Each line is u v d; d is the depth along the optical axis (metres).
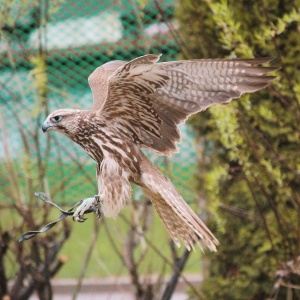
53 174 15.08
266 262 14.18
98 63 15.85
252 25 13.29
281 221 13.40
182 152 15.36
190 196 14.64
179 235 10.97
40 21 14.52
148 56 10.02
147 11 15.34
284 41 13.38
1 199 15.08
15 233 14.66
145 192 10.97
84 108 15.73
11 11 14.69
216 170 13.16
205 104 10.36
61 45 15.80
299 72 13.33
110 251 18.39
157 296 14.87
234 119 12.30
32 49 15.28
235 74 10.20
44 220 14.51
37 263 14.80
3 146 14.62
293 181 13.52
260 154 12.95
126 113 10.78
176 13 14.45
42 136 15.06
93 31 15.84
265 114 12.69
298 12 12.99
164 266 14.97
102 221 14.76
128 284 17.69
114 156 10.83
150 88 10.45
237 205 14.27
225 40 12.25
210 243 10.39
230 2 13.32
